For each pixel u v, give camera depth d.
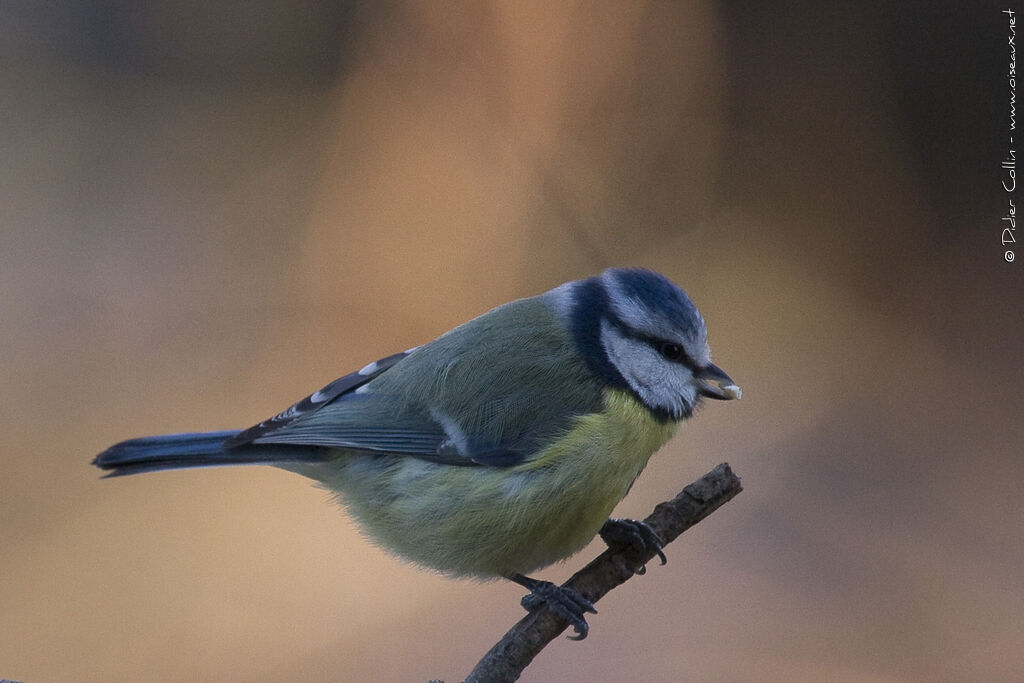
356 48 15.02
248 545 11.12
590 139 14.72
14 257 14.28
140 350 13.27
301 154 15.02
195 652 9.80
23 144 15.57
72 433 12.14
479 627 10.11
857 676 9.44
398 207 14.45
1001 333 13.45
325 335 13.52
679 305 6.38
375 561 11.02
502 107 14.52
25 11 16.41
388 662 9.71
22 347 13.21
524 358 6.32
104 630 9.95
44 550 10.79
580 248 14.48
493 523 6.14
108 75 16.20
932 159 14.93
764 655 9.73
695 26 15.05
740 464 12.16
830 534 11.17
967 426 12.35
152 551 10.90
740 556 10.98
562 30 14.55
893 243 14.63
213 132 15.55
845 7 15.31
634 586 10.63
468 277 14.12
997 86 14.67
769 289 14.22
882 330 13.73
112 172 15.23
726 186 15.09
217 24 15.95
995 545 10.84
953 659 9.55
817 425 12.62
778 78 15.09
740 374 13.32
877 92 15.23
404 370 6.59
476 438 6.16
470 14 14.49
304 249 14.34
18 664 9.50
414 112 14.67
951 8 14.82
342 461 6.60
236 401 12.66
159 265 14.21
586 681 9.52
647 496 11.70
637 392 6.29
